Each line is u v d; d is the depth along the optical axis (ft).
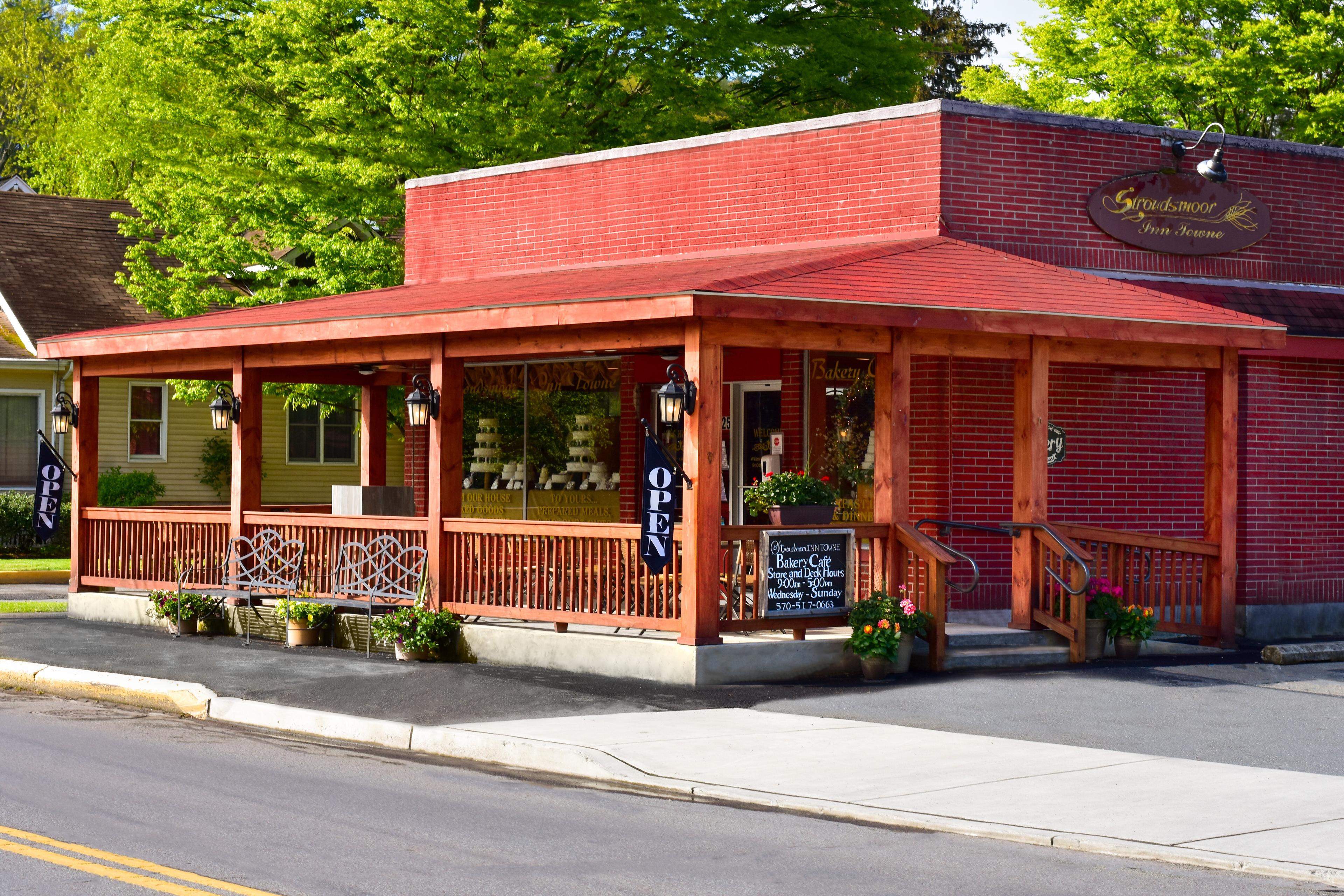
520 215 65.36
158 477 104.22
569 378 68.44
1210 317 48.42
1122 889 23.03
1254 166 58.90
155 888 22.34
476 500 71.61
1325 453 59.26
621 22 82.79
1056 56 101.30
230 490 106.93
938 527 52.01
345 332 50.65
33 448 100.99
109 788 30.14
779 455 59.16
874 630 43.65
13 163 178.81
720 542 43.32
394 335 49.49
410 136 77.82
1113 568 50.93
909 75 94.84
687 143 59.82
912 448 52.95
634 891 22.61
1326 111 90.68
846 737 35.14
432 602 49.24
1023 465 48.34
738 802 29.48
